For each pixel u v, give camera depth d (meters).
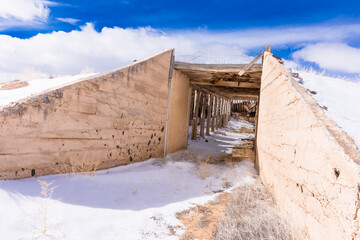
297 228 2.95
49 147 4.11
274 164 4.65
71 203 3.43
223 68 9.26
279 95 4.63
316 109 2.85
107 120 5.54
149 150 7.77
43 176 3.96
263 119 6.64
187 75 11.52
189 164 7.65
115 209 3.73
